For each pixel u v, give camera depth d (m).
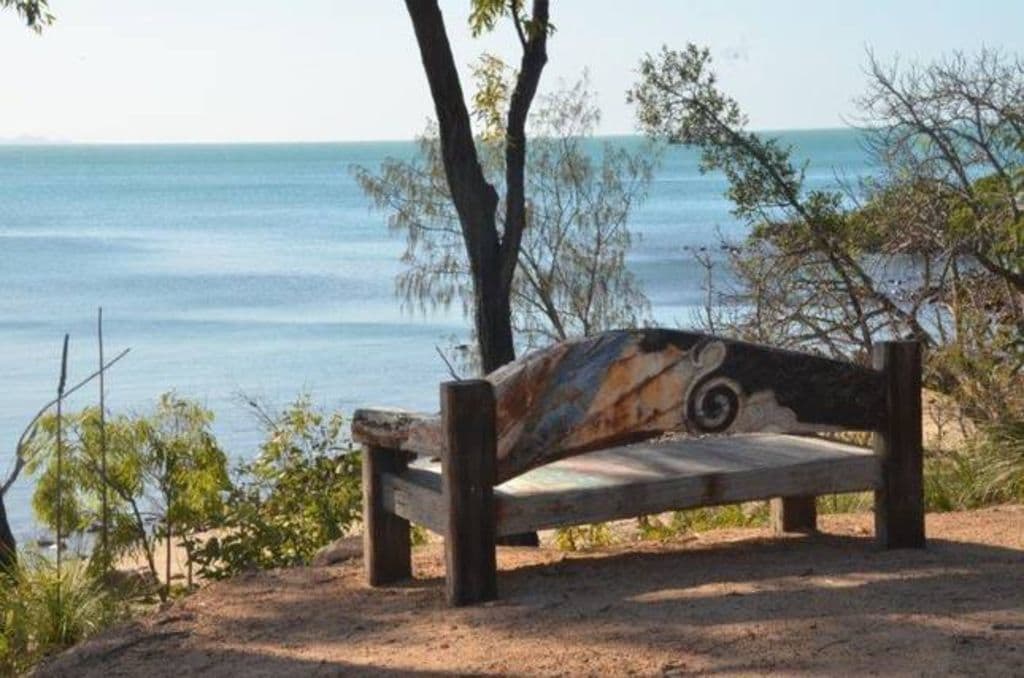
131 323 44.09
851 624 5.77
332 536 9.96
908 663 5.24
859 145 15.30
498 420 6.45
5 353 37.09
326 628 6.51
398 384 31.17
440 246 18.77
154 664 6.25
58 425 8.95
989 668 5.13
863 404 7.05
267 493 11.84
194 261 68.81
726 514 10.08
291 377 32.41
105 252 75.94
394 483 7.08
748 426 6.80
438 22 9.52
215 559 9.94
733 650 5.55
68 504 10.27
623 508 6.61
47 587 8.06
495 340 9.81
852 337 15.09
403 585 7.17
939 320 14.37
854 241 15.25
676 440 7.77
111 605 8.20
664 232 76.38
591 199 18.23
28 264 67.69
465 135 9.71
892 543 7.26
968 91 14.65
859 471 7.11
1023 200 13.67
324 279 58.09
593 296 18.39
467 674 5.57
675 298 43.59
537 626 6.09
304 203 143.38
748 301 16.12
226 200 154.12
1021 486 9.77
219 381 31.83
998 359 12.72
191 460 10.51
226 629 6.65
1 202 151.38
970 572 6.68
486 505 6.46
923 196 14.70
